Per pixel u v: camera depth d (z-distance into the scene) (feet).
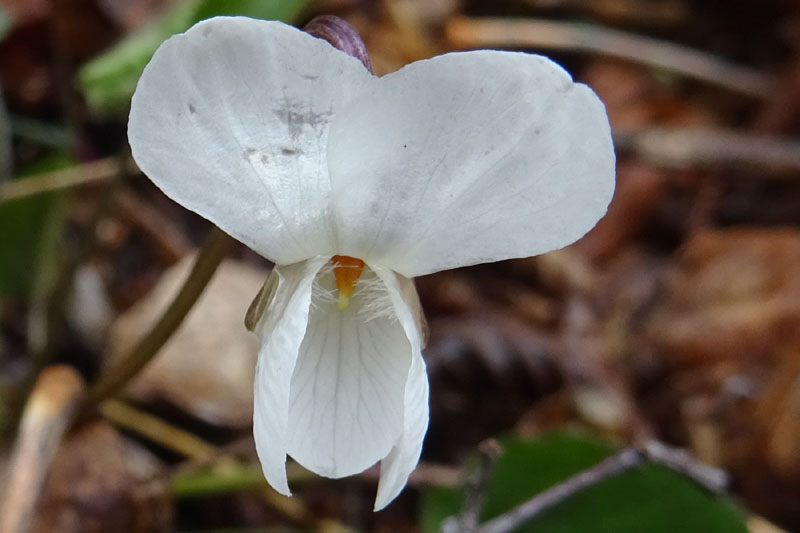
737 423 0.49
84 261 0.40
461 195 0.30
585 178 0.29
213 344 0.43
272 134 0.29
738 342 0.52
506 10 0.70
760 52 0.72
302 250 0.30
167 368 0.42
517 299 0.54
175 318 0.35
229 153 0.29
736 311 0.53
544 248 0.30
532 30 0.66
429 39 0.65
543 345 0.51
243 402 0.43
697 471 0.36
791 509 0.47
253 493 0.42
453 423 0.47
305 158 0.29
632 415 0.50
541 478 0.38
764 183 0.62
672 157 0.57
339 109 0.29
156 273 0.48
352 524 0.42
